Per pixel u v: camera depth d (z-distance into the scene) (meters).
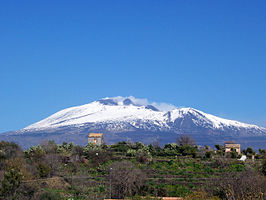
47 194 61.91
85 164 94.81
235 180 45.91
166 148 119.50
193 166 95.50
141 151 101.38
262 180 44.44
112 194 72.12
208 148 127.81
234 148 127.88
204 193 47.72
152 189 73.38
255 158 110.56
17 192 62.75
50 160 87.75
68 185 76.62
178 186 76.38
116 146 120.81
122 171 74.44
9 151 89.38
